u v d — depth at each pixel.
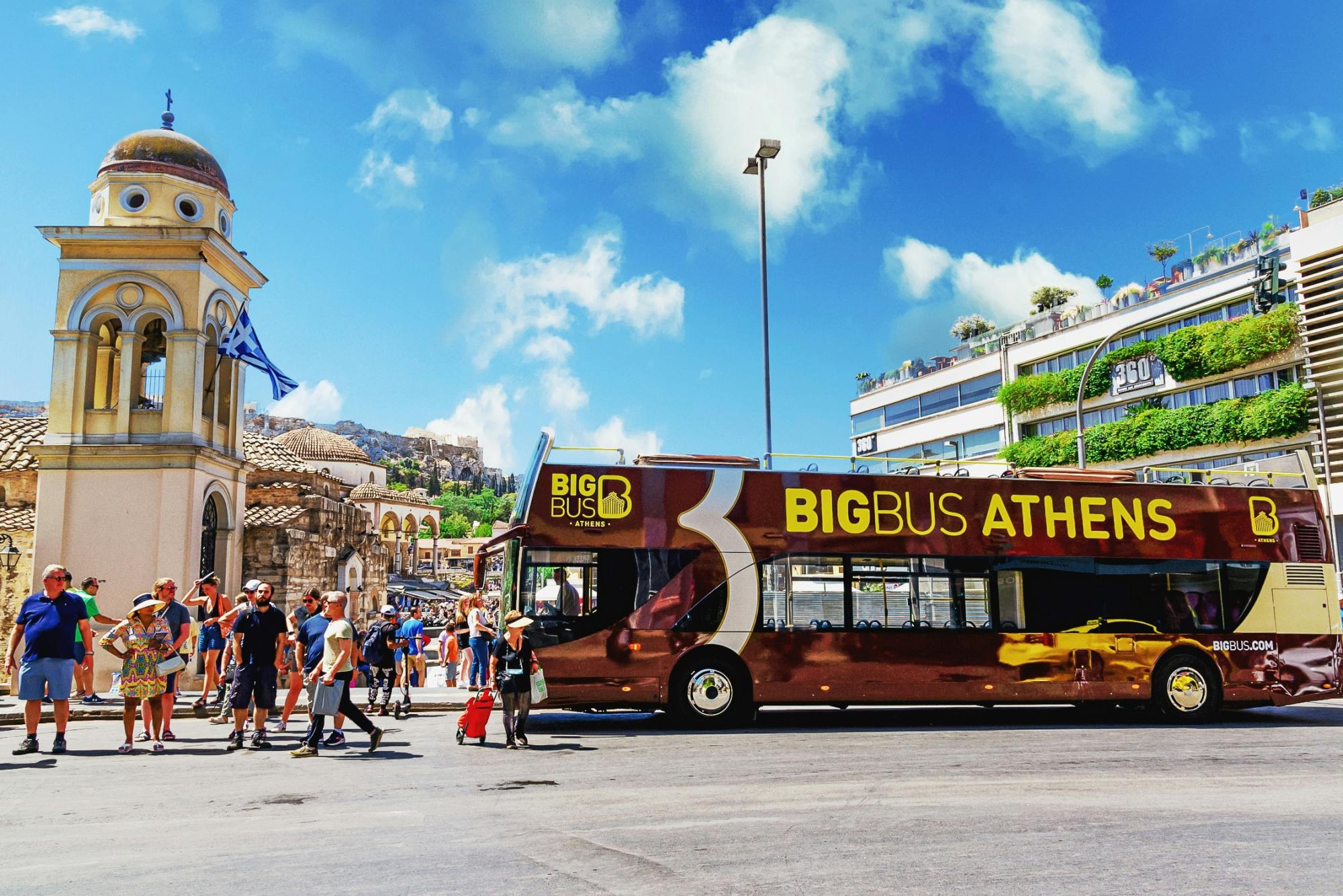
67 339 22.30
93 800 8.39
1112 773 10.08
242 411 25.38
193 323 22.55
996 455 46.75
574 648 13.86
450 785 9.20
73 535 21.55
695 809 7.98
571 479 14.36
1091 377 41.12
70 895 5.47
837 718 15.82
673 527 14.38
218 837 6.93
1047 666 14.84
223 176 24.97
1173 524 15.69
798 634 14.32
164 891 5.55
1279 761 11.03
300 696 18.52
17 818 7.62
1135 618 15.26
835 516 14.78
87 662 16.03
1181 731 14.03
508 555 14.66
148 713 11.54
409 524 82.62
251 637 11.73
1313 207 32.47
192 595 15.50
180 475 21.78
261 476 32.34
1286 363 32.75
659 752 11.55
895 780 9.52
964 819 7.61
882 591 14.67
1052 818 7.65
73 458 21.81
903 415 55.91
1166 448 36.66
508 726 12.00
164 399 22.27
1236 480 16.62
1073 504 15.49
